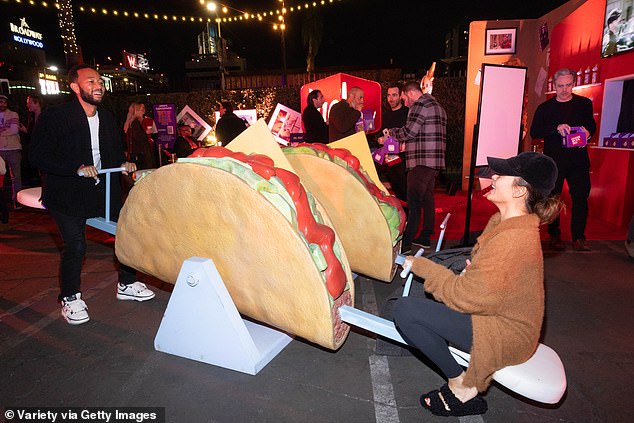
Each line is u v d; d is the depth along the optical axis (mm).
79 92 3098
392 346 2824
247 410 2324
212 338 2658
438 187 9211
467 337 1951
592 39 6309
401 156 5703
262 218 2180
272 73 17391
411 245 4965
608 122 6094
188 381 2580
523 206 1875
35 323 3338
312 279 2176
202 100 13031
